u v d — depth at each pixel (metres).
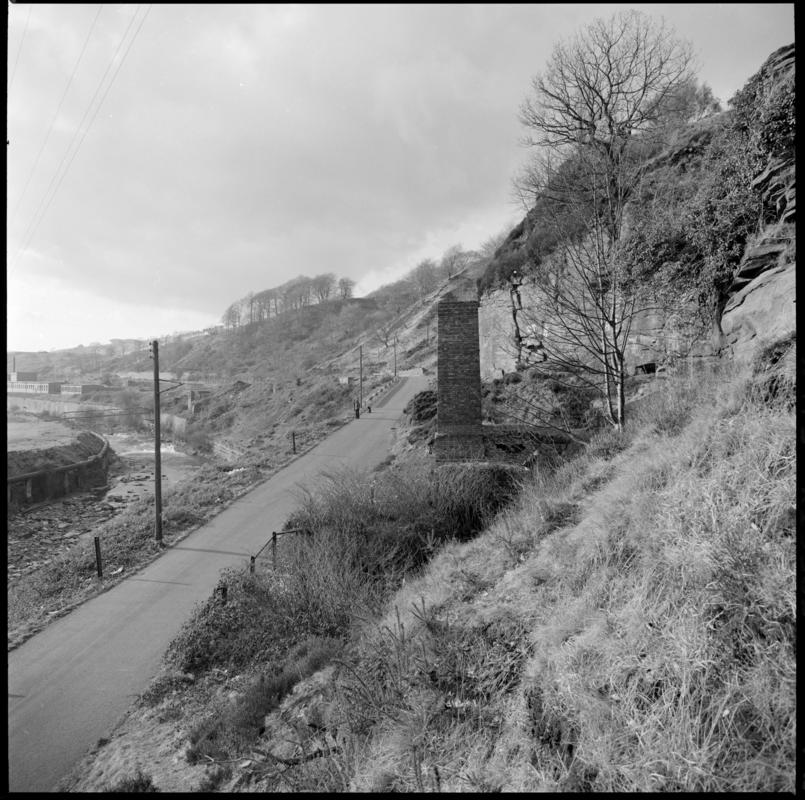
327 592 9.37
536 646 4.50
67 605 13.09
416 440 22.80
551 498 7.75
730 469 4.43
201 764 5.96
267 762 5.15
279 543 13.65
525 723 3.69
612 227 10.75
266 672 8.02
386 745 4.35
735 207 9.79
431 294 104.75
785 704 2.62
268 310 168.12
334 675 6.48
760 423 4.54
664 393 8.94
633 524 4.93
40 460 34.56
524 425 14.41
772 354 5.38
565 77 11.08
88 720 8.31
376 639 6.38
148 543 17.16
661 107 11.62
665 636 3.49
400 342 81.00
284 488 22.30
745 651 3.03
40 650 10.81
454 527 11.30
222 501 21.38
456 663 4.82
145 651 10.42
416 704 4.54
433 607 6.23
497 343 21.56
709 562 3.60
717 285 10.24
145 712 8.27
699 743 2.79
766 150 9.20
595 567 4.89
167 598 13.10
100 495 34.81
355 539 11.04
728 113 12.91
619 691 3.41
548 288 11.71
